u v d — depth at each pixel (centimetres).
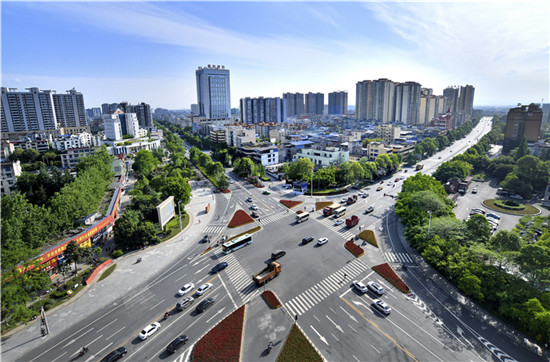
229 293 5594
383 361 4031
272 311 5056
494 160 15475
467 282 5119
